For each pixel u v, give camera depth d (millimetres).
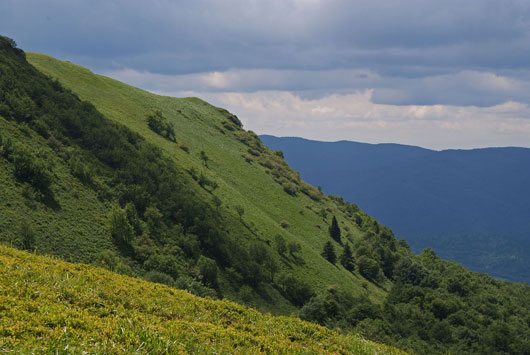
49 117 91312
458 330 90688
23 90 94125
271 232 111750
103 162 90688
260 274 83125
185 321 11336
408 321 88000
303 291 85562
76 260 56344
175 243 78562
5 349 6988
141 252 68438
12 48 114938
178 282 59219
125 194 82688
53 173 73312
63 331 8156
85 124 98938
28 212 59469
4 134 73938
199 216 89312
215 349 9555
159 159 109188
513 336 88438
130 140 110188
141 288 13992
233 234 96250
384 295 120625
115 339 8602
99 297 11531
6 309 8867
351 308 84250
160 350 8477
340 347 12914
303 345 12312
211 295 62719
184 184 105625
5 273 11180
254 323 13562
